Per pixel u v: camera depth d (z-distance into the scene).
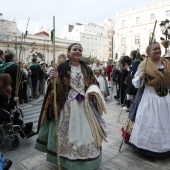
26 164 2.95
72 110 2.53
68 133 2.49
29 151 3.40
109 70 12.02
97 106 2.69
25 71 7.40
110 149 3.38
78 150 2.44
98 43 73.19
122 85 6.52
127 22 41.56
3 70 4.77
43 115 2.64
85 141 2.48
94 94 2.61
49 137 2.62
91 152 2.50
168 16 36.41
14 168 2.84
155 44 3.08
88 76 2.74
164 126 2.97
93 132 2.58
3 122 3.41
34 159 3.09
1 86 3.48
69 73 2.61
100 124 2.71
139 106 3.11
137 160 3.03
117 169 2.79
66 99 2.59
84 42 69.12
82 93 2.63
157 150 2.92
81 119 2.56
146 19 38.94
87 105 2.59
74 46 2.68
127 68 6.40
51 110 2.60
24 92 7.66
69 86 2.62
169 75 3.04
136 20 40.41
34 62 8.94
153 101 3.01
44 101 2.66
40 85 9.88
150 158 3.04
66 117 2.55
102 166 2.86
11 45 26.94
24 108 6.68
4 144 3.68
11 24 30.12
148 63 3.10
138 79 3.09
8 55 5.04
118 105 6.86
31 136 3.72
